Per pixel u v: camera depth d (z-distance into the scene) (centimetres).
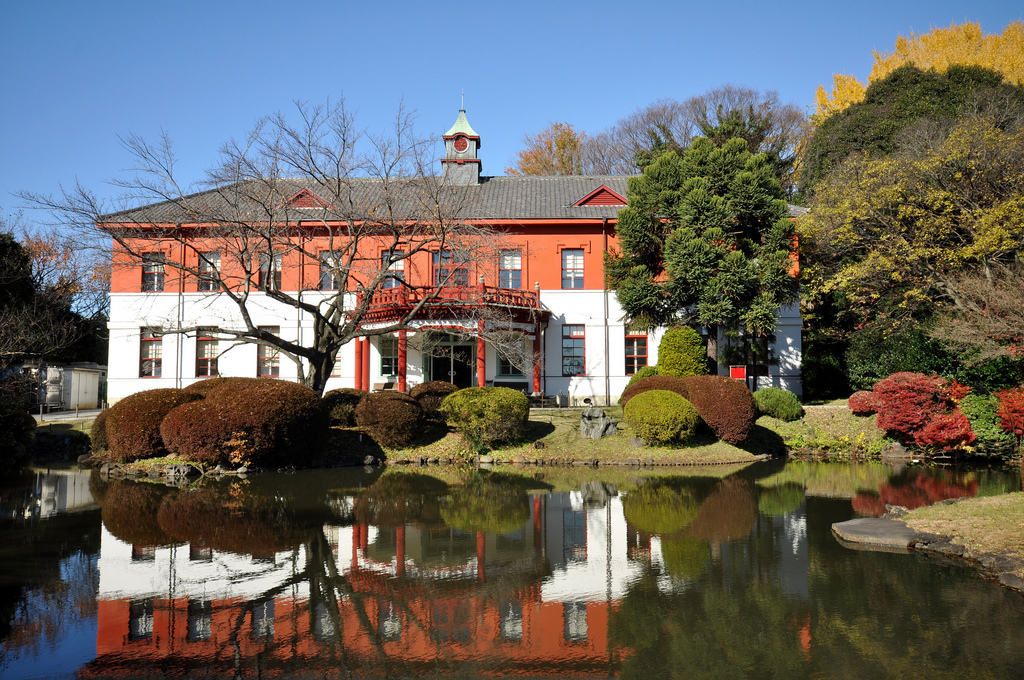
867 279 2161
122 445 1515
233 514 1030
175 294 2412
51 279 2923
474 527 952
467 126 2766
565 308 2419
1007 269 1638
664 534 905
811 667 505
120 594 663
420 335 2106
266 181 1553
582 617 611
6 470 1524
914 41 3828
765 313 1956
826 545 832
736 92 3909
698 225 2023
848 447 1762
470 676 499
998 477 1359
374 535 901
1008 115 2677
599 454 1666
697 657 529
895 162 2125
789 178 3616
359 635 571
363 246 2383
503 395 1698
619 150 4122
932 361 1927
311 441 1553
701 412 1728
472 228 1675
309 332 2402
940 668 499
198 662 516
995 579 684
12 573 726
